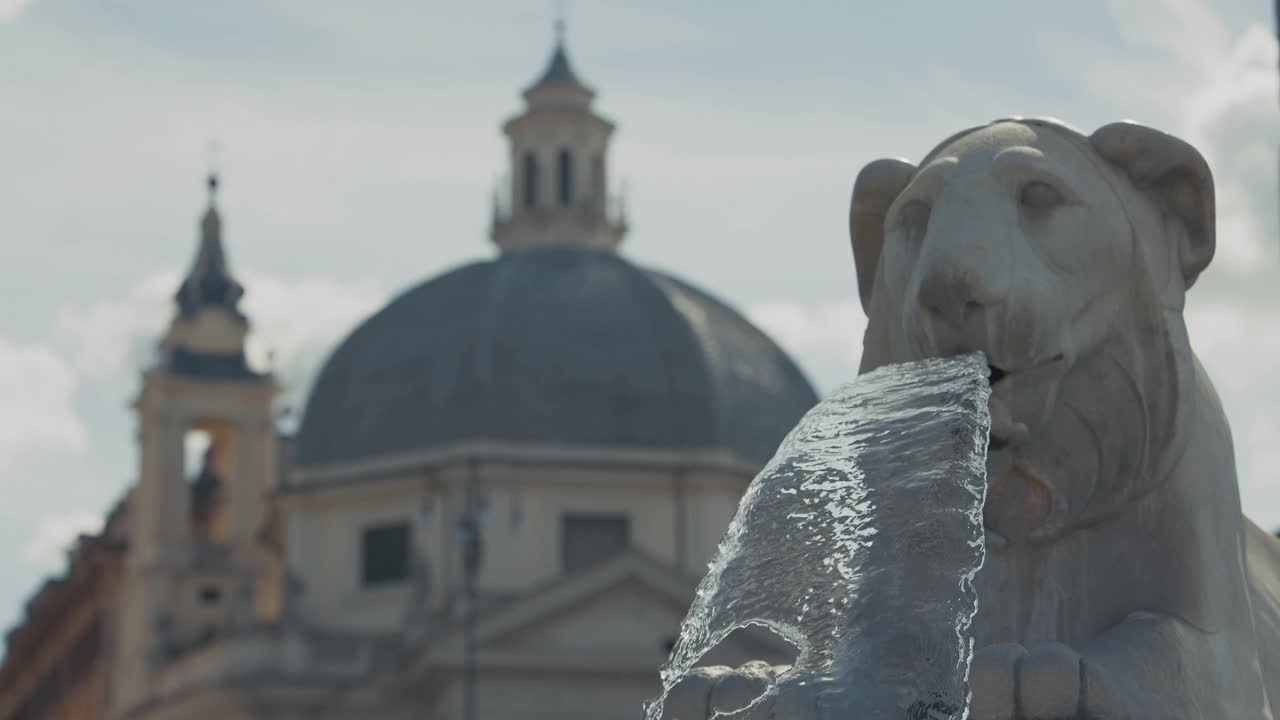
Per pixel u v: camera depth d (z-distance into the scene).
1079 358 4.06
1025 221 4.05
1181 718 3.88
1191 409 4.11
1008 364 3.98
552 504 73.69
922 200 4.14
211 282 91.94
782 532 3.92
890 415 3.93
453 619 70.25
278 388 89.88
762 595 3.87
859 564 3.78
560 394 75.06
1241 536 4.29
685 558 73.56
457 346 76.19
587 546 73.69
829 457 3.93
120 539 92.81
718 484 74.19
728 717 3.78
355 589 74.38
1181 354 4.11
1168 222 4.18
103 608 93.88
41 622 105.00
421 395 75.31
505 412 74.44
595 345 76.38
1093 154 4.15
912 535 3.77
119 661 88.62
